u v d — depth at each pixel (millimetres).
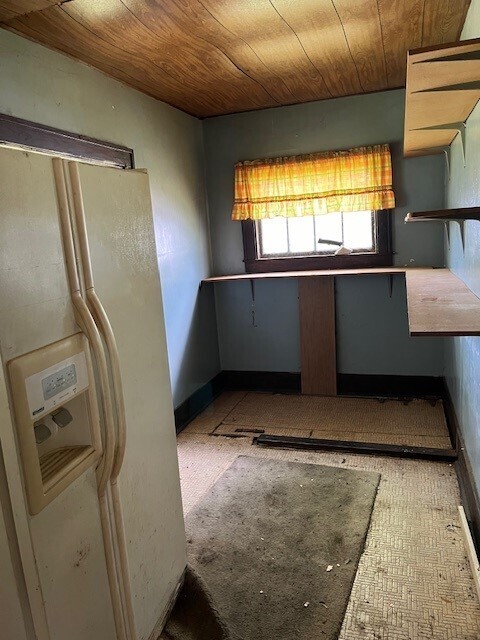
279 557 2000
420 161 3379
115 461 1347
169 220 3289
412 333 1367
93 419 1255
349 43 2352
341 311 3766
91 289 1276
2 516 931
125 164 2770
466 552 1936
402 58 2629
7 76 1966
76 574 1185
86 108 2447
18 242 1015
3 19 1877
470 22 1962
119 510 1388
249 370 4094
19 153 1029
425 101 1782
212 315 4004
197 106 3396
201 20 1992
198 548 2082
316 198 3543
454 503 2283
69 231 1187
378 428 3172
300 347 3883
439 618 1650
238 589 1838
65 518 1148
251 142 3701
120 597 1391
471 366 2113
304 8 1942
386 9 1984
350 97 3416
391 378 3732
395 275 3576
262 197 3664
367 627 1637
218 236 3938
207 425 3432
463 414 2430
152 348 1629
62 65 2275
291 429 3260
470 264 2107
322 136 3527
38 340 1067
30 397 1018
